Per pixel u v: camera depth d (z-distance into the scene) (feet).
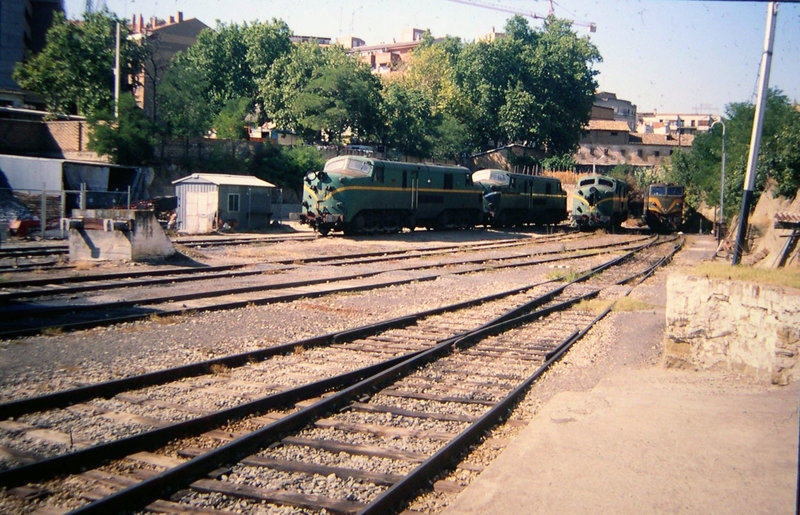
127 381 26.63
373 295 55.72
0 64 160.15
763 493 17.33
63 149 127.24
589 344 39.55
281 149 149.28
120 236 65.51
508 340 40.52
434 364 33.65
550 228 165.58
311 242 97.76
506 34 241.14
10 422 22.65
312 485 18.57
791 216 69.97
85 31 149.89
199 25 257.55
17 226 83.71
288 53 212.84
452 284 64.80
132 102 123.75
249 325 40.75
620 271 81.87
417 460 20.61
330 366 32.22
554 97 230.89
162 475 17.53
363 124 177.17
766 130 108.68
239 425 23.15
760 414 24.36
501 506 16.66
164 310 43.06
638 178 221.46
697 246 127.44
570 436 21.91
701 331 32.60
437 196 123.34
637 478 18.38
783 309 29.19
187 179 107.34
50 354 31.71
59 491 17.61
